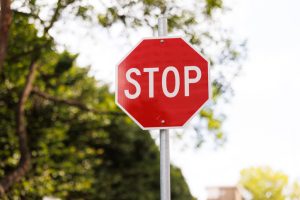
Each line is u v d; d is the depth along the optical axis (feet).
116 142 95.96
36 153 58.75
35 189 56.75
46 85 57.11
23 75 45.65
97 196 92.58
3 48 28.81
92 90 62.59
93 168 94.32
